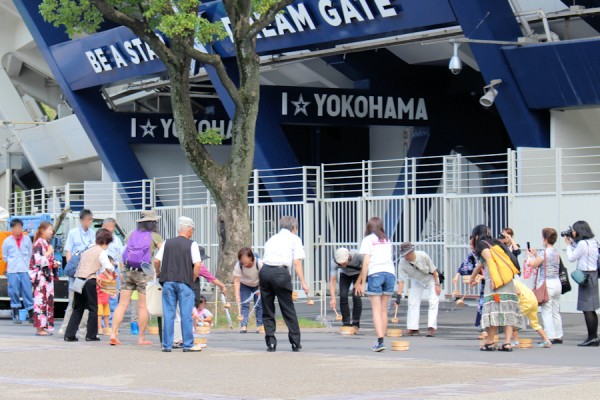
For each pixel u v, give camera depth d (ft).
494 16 177.06
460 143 240.94
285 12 200.03
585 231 115.14
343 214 202.39
